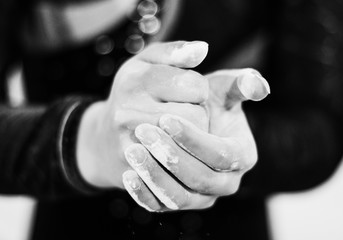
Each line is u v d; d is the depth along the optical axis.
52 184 0.44
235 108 0.36
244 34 0.59
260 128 0.52
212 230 0.59
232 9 0.58
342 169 1.24
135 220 0.59
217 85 0.36
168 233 0.59
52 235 0.63
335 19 0.58
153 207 0.34
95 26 0.58
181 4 0.57
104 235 0.60
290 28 0.58
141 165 0.33
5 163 0.46
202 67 0.58
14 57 0.62
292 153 0.52
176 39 0.58
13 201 1.18
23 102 0.65
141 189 0.34
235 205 0.60
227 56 0.59
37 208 0.67
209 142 0.33
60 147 0.42
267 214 0.65
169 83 0.34
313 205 1.19
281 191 0.55
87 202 0.61
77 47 0.59
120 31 0.57
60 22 0.59
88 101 0.44
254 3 0.59
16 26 0.60
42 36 0.60
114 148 0.35
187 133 0.33
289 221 1.13
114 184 0.39
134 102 0.34
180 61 0.34
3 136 0.47
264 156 0.51
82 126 0.42
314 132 0.54
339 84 0.56
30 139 0.45
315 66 0.56
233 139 0.34
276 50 0.58
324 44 0.57
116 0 0.57
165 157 0.33
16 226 1.10
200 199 0.35
